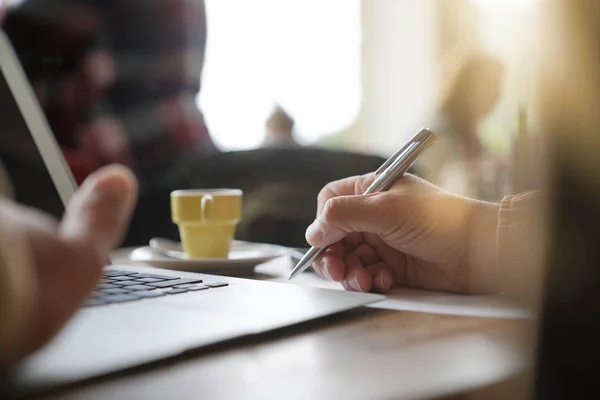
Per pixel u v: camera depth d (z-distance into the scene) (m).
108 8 1.97
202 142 2.25
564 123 0.36
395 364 0.39
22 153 0.75
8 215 0.32
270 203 1.40
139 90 2.09
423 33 4.13
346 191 0.82
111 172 0.37
